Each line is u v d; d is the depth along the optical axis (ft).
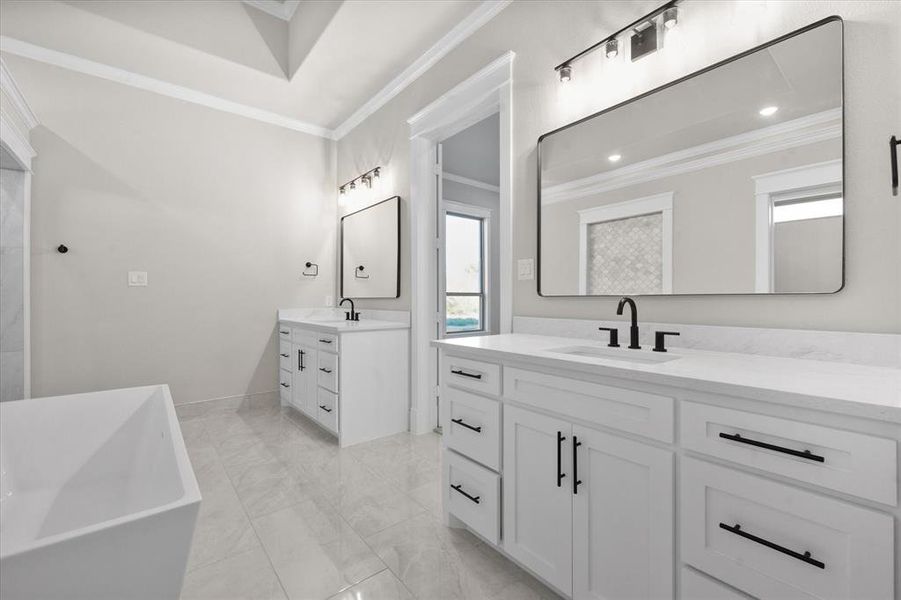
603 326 5.92
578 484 4.07
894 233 3.73
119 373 10.04
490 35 7.85
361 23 8.39
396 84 10.46
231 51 9.74
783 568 2.82
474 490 5.28
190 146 11.04
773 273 4.38
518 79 7.25
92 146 9.71
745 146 4.60
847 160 3.98
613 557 3.80
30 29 8.56
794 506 2.77
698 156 4.98
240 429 10.11
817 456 2.66
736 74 4.69
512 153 7.33
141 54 9.46
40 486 5.48
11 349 8.55
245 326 11.89
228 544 5.42
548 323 6.63
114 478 5.91
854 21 3.96
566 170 6.43
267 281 12.26
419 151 9.93
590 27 6.20
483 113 8.45
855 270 3.93
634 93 5.65
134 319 10.24
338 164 13.53
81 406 5.88
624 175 5.71
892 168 3.73
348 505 6.45
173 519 2.73
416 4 7.85
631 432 3.66
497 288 17.19
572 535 4.11
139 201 10.31
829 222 4.04
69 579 2.39
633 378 3.58
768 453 2.89
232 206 11.68
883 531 2.43
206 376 11.27
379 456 8.47
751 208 4.54
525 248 7.09
